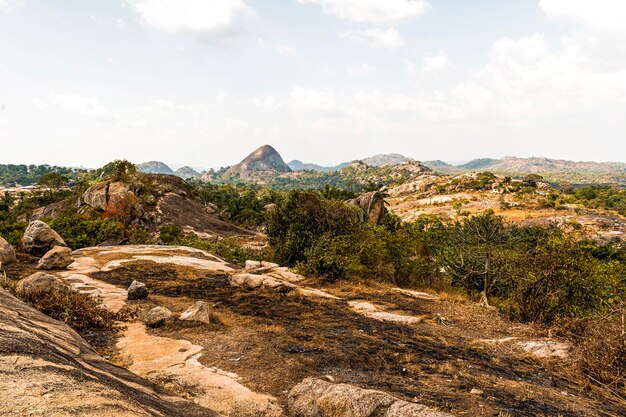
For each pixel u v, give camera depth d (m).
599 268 10.49
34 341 3.08
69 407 2.13
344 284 13.91
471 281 15.73
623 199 123.25
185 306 9.68
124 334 7.25
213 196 92.19
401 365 6.32
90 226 29.45
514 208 118.69
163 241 39.56
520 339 8.20
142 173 63.19
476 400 5.06
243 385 5.23
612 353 6.20
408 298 12.26
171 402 3.74
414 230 23.70
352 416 4.09
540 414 4.79
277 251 18.52
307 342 7.24
